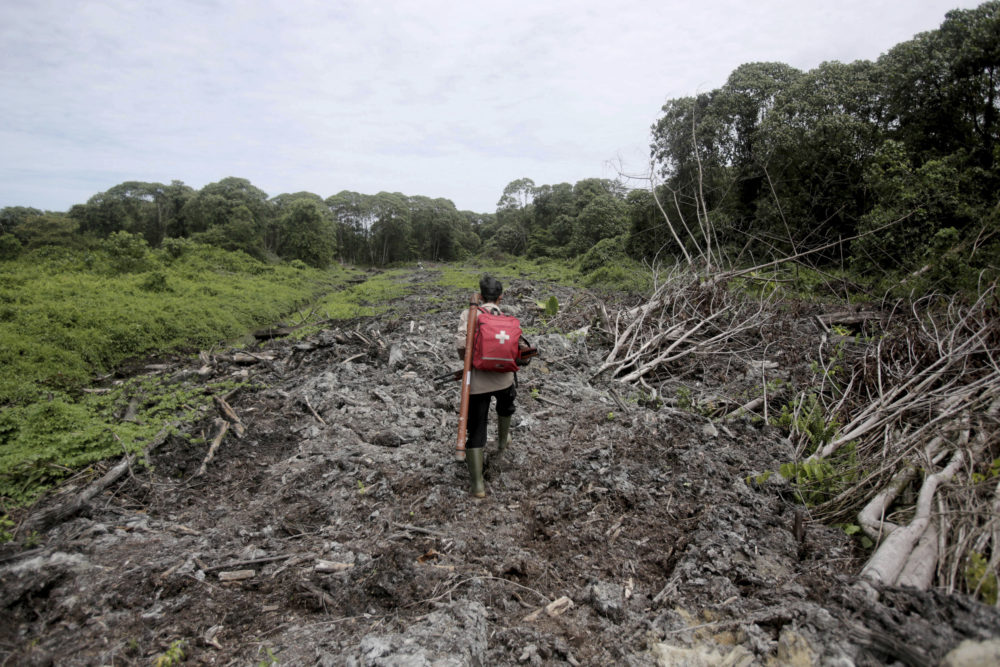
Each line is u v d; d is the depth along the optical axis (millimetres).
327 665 2314
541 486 3893
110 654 2416
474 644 2398
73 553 3227
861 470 3795
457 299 16266
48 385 7570
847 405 5305
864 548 3049
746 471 3961
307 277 27703
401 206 60062
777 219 16438
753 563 2879
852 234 15977
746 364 6891
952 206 12055
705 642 2359
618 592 2783
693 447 4246
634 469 3969
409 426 5121
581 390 5906
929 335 6059
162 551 3268
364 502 3783
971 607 2176
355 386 6230
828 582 2625
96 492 4078
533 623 2629
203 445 4957
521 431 4824
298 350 8039
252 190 39906
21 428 5176
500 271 35312
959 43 15703
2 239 19172
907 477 3420
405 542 3289
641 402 5715
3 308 10445
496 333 3695
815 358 6875
